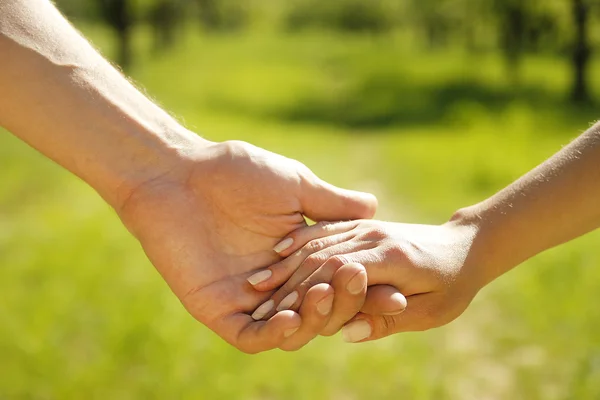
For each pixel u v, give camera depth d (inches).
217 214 71.7
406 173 356.8
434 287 68.8
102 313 158.1
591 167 66.2
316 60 1370.6
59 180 301.3
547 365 144.9
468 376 142.6
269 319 65.7
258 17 2151.8
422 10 1215.6
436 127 616.1
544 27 864.3
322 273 67.5
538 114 577.9
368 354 147.8
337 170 373.7
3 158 322.3
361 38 2004.2
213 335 150.2
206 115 628.4
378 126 665.6
